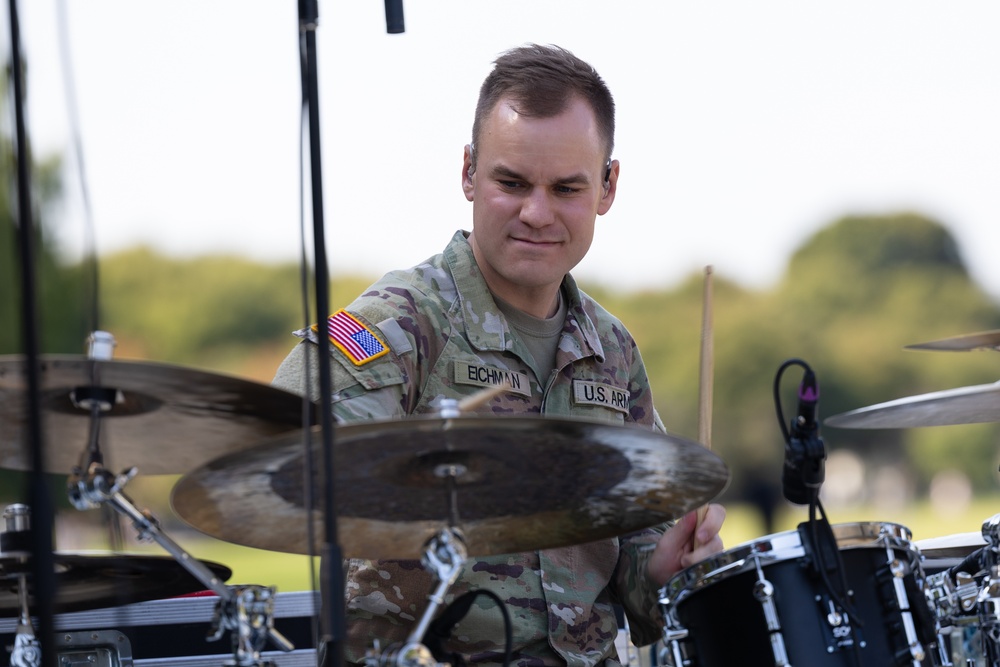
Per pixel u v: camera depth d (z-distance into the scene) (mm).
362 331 8305
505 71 8672
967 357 114938
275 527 7266
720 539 8391
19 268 5555
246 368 97500
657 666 9766
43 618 5559
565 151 8500
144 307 94625
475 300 8859
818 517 7406
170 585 8117
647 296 115750
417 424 5863
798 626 7305
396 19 6871
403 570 8281
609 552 8984
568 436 6238
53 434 7164
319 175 6184
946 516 109375
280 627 9594
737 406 110812
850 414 10203
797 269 118938
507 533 7648
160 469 7820
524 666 8320
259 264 98188
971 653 9664
